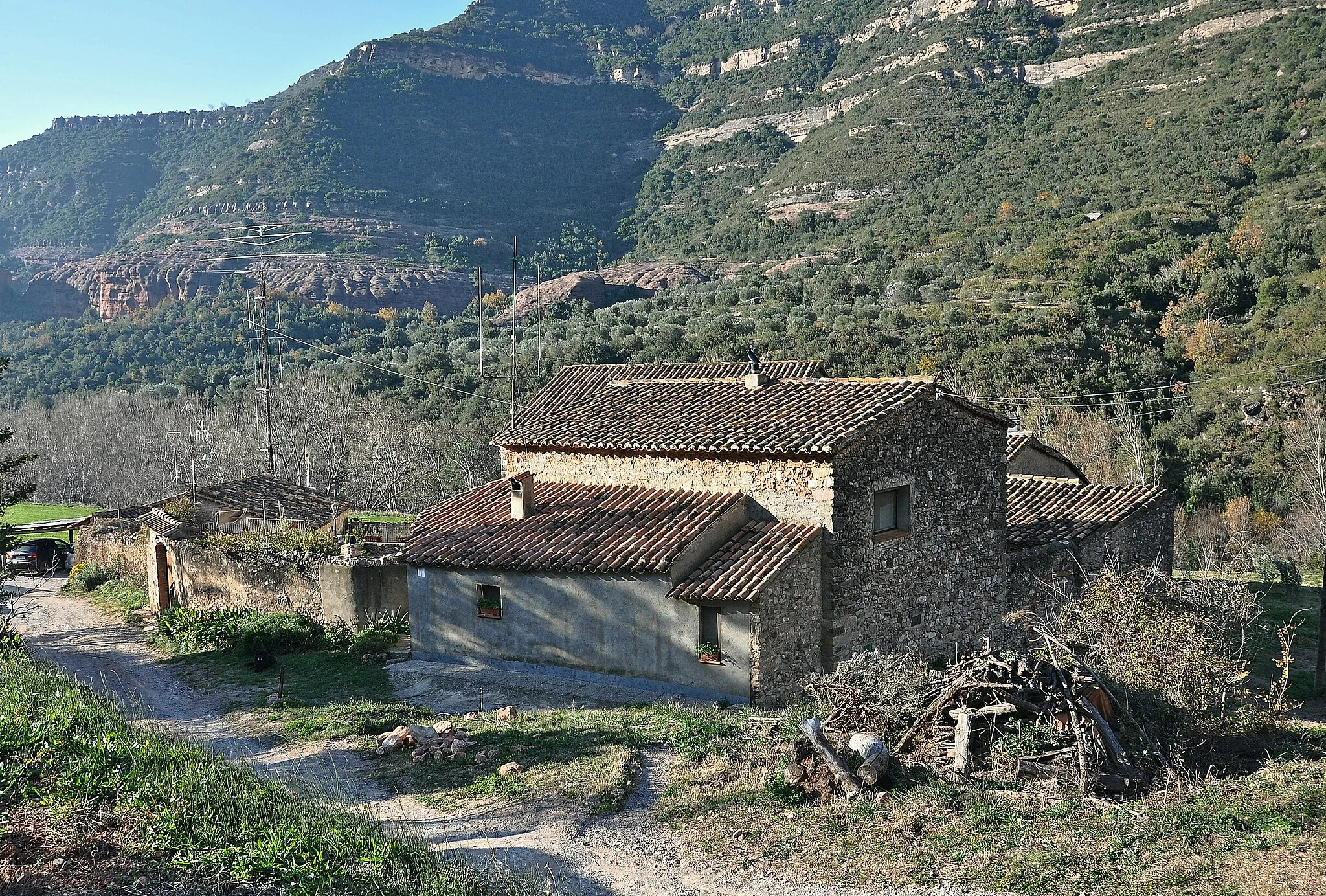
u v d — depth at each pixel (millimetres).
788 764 13500
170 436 70750
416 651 22781
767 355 63594
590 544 20453
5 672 17906
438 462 62156
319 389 66688
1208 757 13594
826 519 19438
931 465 21703
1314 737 14992
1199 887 9812
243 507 38781
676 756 15062
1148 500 28297
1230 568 36969
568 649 20547
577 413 25000
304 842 10750
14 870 9914
